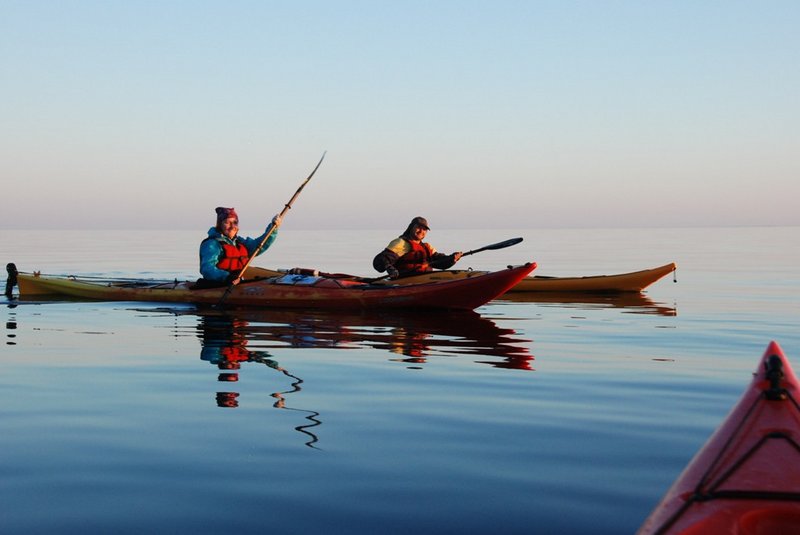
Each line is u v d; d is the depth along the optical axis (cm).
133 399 517
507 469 372
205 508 324
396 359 671
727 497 274
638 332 857
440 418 467
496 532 300
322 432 436
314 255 3014
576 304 1191
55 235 9075
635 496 336
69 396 525
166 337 803
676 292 1395
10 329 867
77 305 1126
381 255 1178
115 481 356
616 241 5503
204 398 520
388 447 408
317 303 1072
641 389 549
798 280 1677
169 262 2458
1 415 473
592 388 552
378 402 509
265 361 661
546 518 313
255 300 1094
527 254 3250
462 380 581
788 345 762
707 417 468
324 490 345
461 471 370
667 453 396
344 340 786
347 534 299
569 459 387
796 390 352
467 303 1049
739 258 2742
